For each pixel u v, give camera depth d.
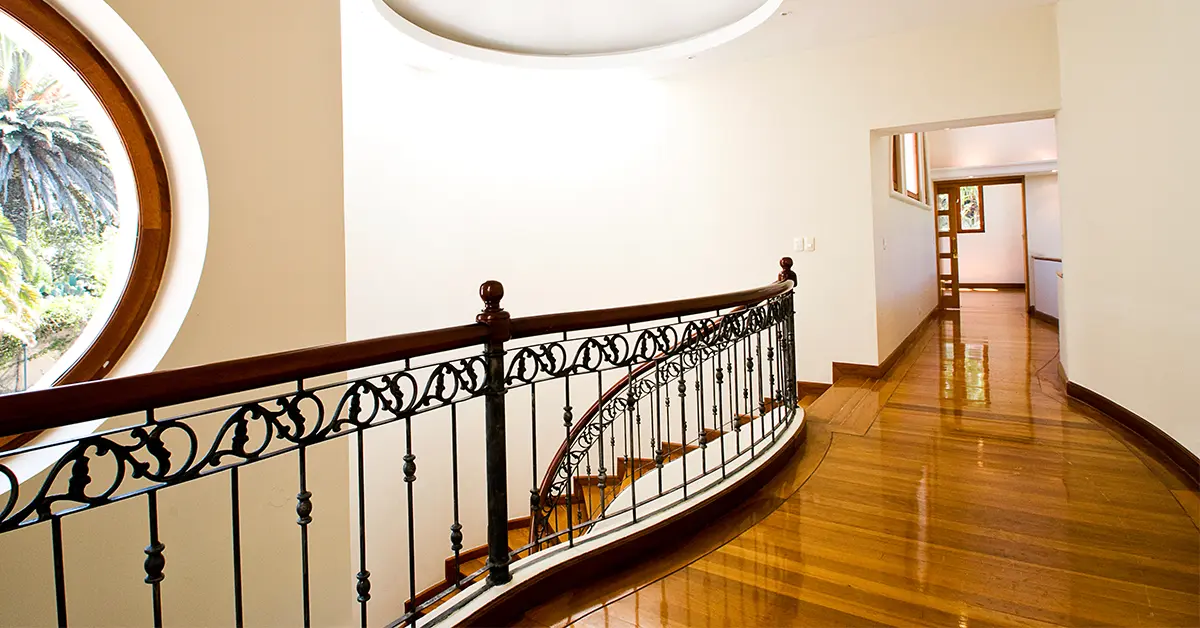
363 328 4.66
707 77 5.19
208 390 1.11
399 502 4.87
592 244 5.51
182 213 2.09
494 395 1.76
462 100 5.27
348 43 4.48
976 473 2.82
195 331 2.05
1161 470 2.78
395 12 4.28
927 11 4.10
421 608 1.61
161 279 2.04
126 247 2.02
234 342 2.16
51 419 0.91
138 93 2.00
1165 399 3.02
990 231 12.40
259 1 2.24
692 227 5.28
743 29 4.38
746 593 1.87
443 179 5.17
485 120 5.38
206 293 2.07
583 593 1.89
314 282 2.41
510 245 5.46
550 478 4.19
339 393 2.54
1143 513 2.34
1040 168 8.80
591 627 1.71
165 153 2.06
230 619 2.17
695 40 4.75
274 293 2.28
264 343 2.24
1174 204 2.93
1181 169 2.86
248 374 1.17
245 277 2.19
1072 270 3.99
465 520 5.32
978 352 5.79
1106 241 3.57
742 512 2.48
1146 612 1.70
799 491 2.68
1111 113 3.47
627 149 5.44
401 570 4.87
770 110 4.98
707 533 2.30
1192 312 2.79
